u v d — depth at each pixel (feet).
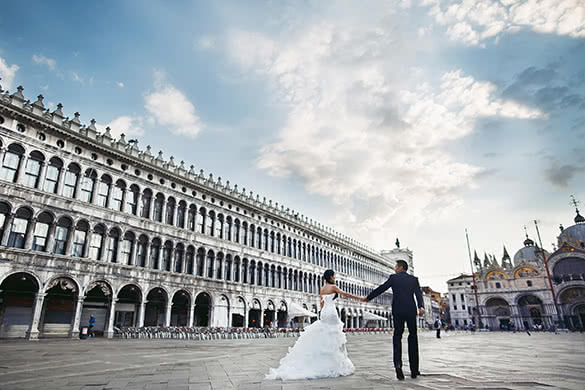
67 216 105.40
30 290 100.12
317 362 24.64
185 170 146.51
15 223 94.94
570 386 19.11
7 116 98.37
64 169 107.65
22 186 96.89
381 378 23.40
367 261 281.54
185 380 23.97
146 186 130.00
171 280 129.70
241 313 156.56
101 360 39.04
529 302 330.34
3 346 64.28
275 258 182.80
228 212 161.99
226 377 25.25
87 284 105.91
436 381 21.63
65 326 104.01
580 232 337.72
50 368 31.58
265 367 31.65
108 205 116.98
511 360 35.91
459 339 104.94
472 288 353.10
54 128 106.11
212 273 147.54
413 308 24.39
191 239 141.08
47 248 99.50
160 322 130.00
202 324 146.00
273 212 188.14
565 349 55.31
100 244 112.68
